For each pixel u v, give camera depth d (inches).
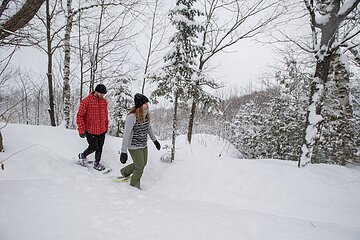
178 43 211.5
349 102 339.6
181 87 209.6
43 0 141.0
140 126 164.4
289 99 460.4
